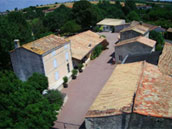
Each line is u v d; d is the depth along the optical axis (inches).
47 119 565.3
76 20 2819.9
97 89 1056.2
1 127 489.1
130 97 529.3
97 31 2950.3
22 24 1814.7
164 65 854.5
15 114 551.2
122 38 1624.0
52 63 1039.6
